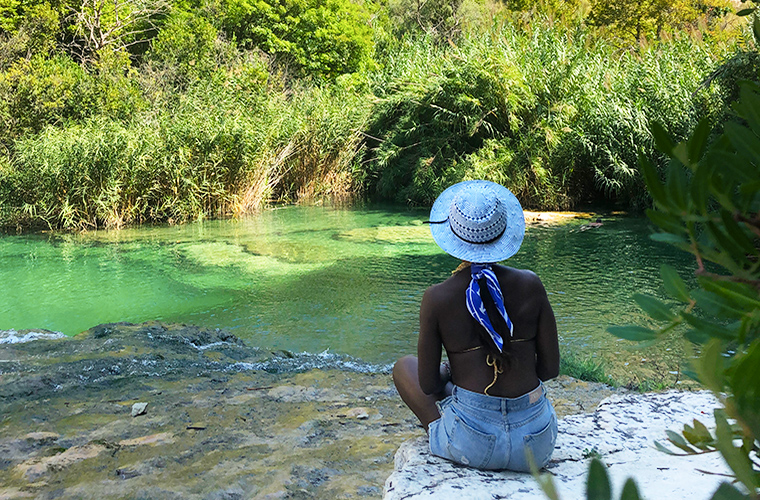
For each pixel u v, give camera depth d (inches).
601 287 331.0
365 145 767.7
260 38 1042.7
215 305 312.2
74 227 537.6
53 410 161.5
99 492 116.4
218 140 599.2
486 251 92.5
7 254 427.5
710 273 25.1
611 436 109.7
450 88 658.8
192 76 844.6
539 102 633.0
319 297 323.3
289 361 226.4
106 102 687.7
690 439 31.8
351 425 153.4
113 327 258.5
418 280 353.7
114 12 973.2
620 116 564.7
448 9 1253.7
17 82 643.5
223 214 611.8
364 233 495.8
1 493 116.4
